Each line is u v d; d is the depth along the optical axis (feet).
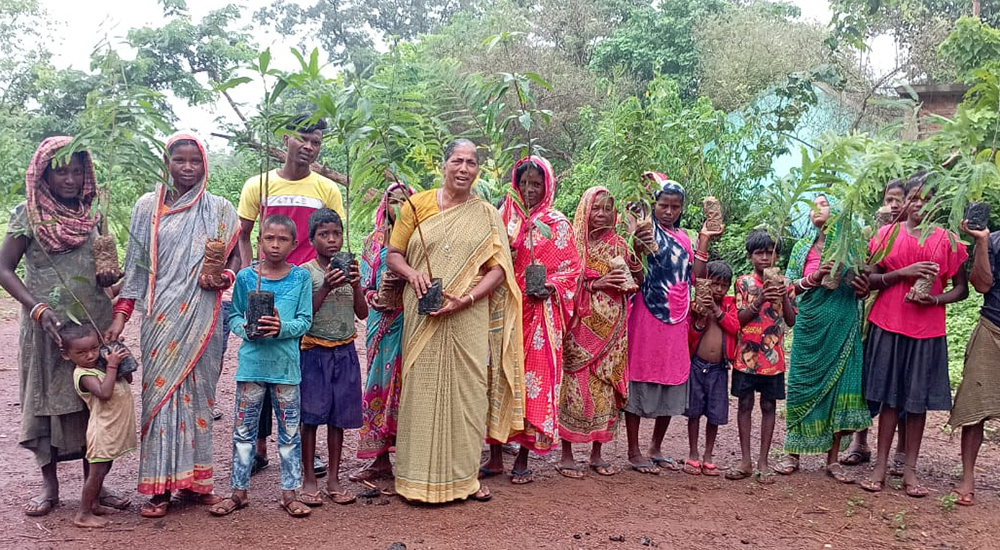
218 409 22.25
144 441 13.74
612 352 16.88
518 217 16.28
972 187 14.88
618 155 19.30
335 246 14.79
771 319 17.16
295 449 14.17
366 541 12.95
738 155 38.65
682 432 21.77
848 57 43.73
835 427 17.31
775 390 17.35
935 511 15.53
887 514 15.30
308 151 17.21
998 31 39.42
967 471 16.08
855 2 35.35
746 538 13.91
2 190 13.47
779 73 71.15
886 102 17.89
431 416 14.46
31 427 13.57
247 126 15.08
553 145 67.05
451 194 14.85
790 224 18.39
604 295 16.79
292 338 14.05
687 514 14.97
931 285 15.78
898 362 16.31
